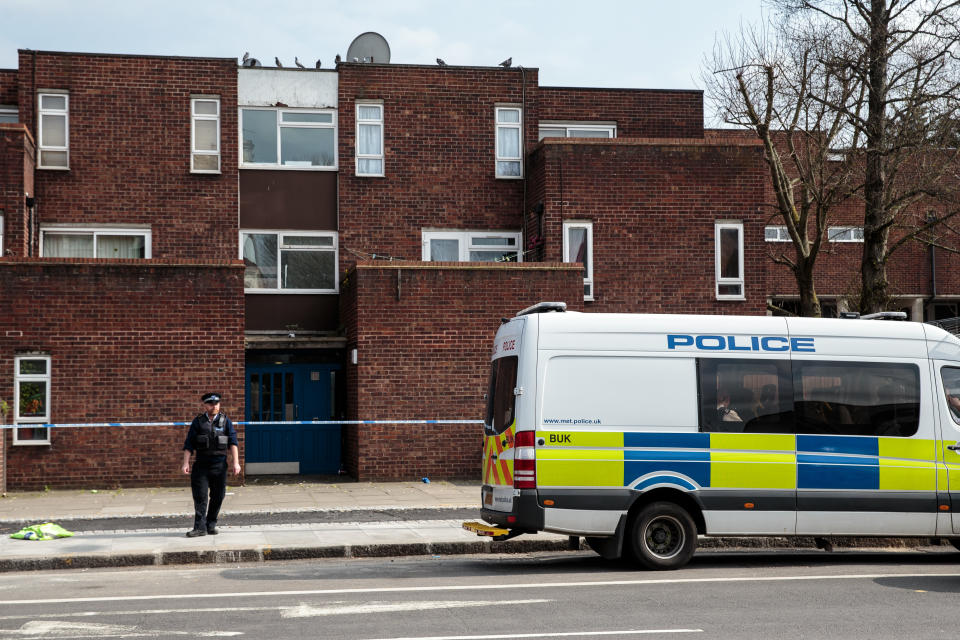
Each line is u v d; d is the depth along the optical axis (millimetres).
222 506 16328
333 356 22656
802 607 8922
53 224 21766
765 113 24047
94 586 10234
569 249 21953
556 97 25625
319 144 23266
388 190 23359
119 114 22156
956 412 12016
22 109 21766
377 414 20188
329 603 9109
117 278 19328
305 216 23047
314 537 13148
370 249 23203
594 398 11242
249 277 22812
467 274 20547
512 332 11742
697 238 22266
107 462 19078
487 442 11984
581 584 10188
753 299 22312
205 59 22516
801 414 11633
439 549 12820
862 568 11445
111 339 19266
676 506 11250
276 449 22266
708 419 11422
